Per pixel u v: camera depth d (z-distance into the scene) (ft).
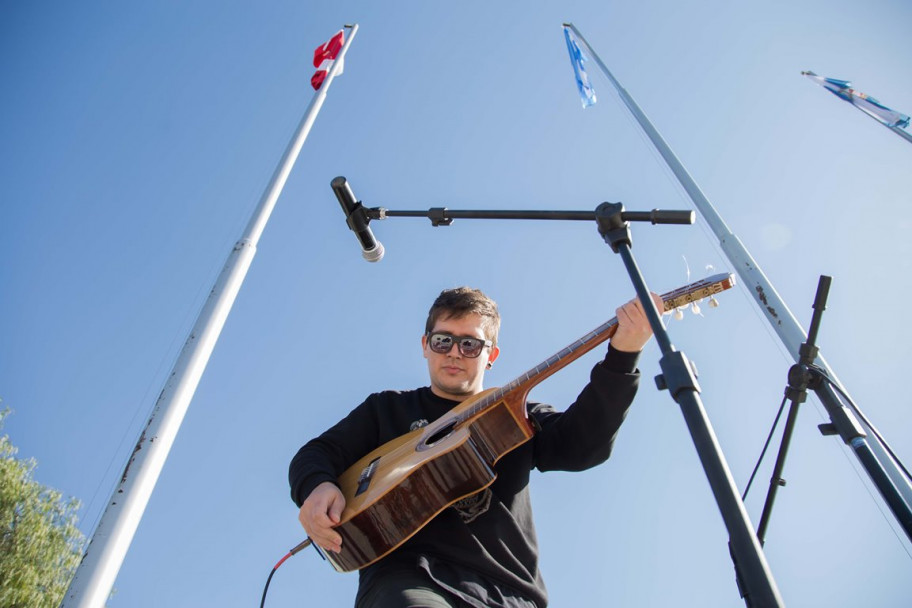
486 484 8.30
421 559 7.57
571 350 8.70
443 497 8.14
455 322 10.87
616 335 8.45
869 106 23.34
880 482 6.88
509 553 7.97
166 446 11.97
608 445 8.73
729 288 8.29
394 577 7.41
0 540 39.58
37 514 41.83
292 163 18.95
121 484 11.08
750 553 4.33
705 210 17.11
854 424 7.35
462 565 7.68
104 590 9.88
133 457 11.53
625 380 8.38
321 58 25.03
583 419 8.64
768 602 4.08
